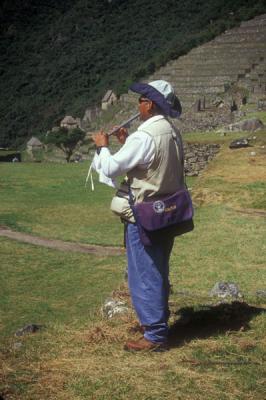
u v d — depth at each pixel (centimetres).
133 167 426
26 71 14400
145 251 447
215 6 12156
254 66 6525
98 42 14175
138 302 459
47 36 15375
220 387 402
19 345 496
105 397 391
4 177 2550
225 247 1135
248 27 7944
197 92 6025
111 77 12512
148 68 8750
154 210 426
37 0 16888
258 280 916
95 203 1895
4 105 13475
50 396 395
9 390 402
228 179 1733
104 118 7900
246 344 467
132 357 455
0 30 15888
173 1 14162
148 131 425
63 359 456
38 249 1354
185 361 443
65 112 11894
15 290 1070
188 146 2389
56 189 2225
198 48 7519
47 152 7331
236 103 5450
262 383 407
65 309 946
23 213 1759
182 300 630
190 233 1259
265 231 1259
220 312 559
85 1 15788
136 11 14650
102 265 1209
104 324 533
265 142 2227
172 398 389
